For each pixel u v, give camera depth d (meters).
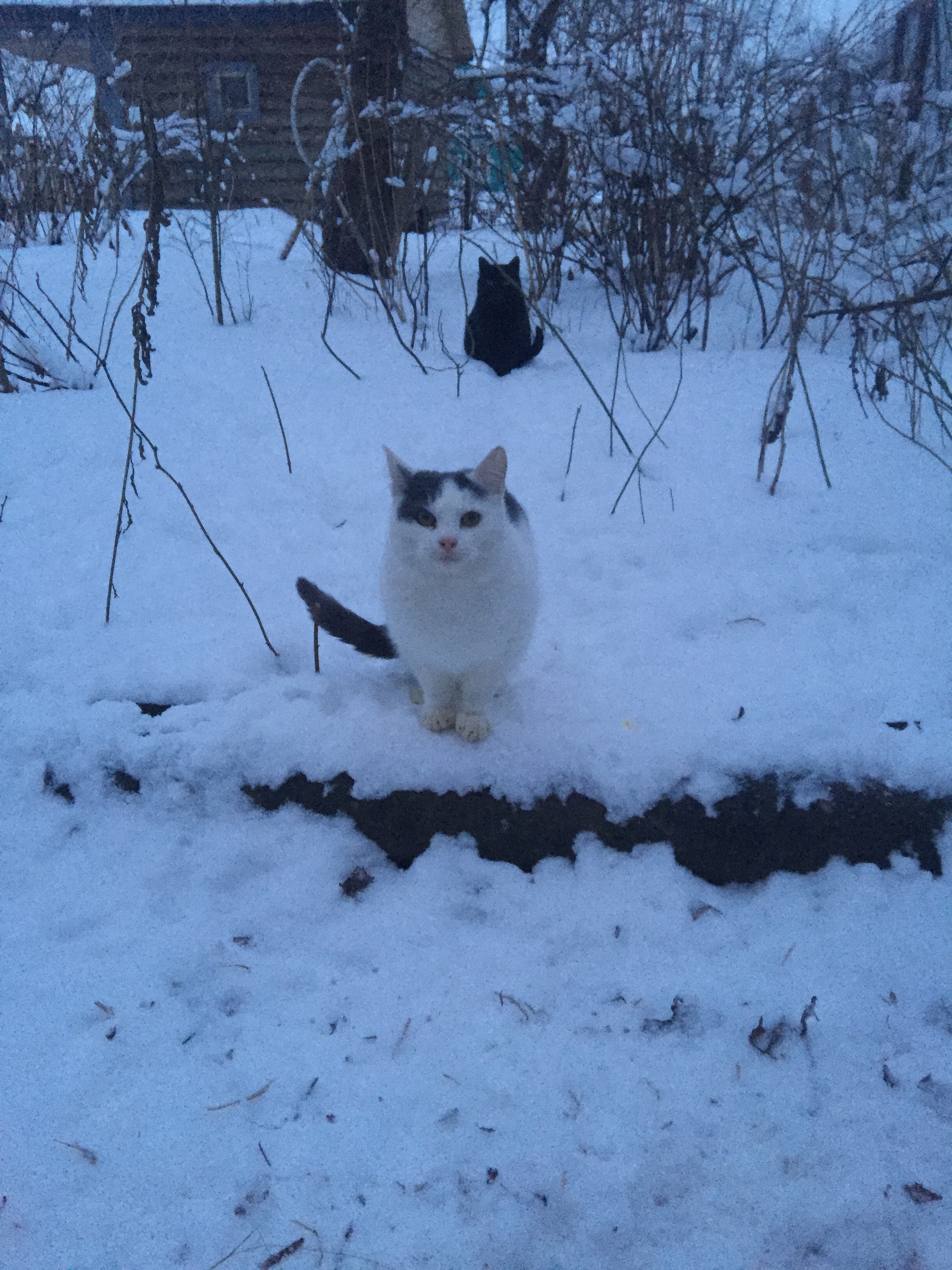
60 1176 0.99
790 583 1.56
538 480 1.85
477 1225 0.96
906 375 2.02
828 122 2.26
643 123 2.26
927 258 2.06
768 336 2.32
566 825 1.27
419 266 3.04
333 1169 1.00
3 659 1.42
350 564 1.62
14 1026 1.10
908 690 1.34
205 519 1.71
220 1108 1.04
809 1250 0.95
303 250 3.22
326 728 1.32
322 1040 1.10
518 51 2.40
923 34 2.44
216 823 1.30
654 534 1.69
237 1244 0.95
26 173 3.49
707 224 2.34
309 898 1.24
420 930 1.20
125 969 1.16
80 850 1.28
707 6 2.40
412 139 2.38
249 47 4.21
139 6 3.99
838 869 1.26
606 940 1.19
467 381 2.19
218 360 2.25
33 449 1.88
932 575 1.56
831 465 1.85
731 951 1.18
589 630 1.49
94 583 1.56
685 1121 1.04
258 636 1.47
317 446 1.93
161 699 1.36
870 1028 1.11
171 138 2.64
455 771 1.28
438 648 1.22
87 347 2.09
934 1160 1.01
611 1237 0.96
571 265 3.00
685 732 1.29
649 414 2.04
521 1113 1.04
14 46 4.15
